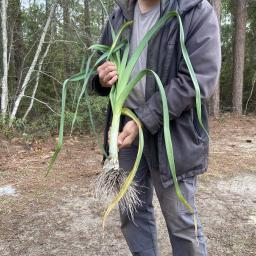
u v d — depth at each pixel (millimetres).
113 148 1594
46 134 6484
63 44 8078
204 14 1607
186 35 1614
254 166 4703
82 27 7836
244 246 2732
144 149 1823
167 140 1496
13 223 3125
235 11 10516
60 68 8500
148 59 1704
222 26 12008
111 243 2814
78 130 7004
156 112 1614
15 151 5352
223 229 2986
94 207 3420
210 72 1604
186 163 1703
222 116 9609
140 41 1767
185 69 1597
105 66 1721
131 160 1937
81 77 1771
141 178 1962
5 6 7383
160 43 1670
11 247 2770
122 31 1810
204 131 1675
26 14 8672
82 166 4672
